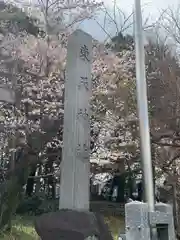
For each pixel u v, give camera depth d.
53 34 12.66
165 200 11.55
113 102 12.76
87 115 6.52
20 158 10.91
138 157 13.27
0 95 10.82
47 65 12.04
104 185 19.55
